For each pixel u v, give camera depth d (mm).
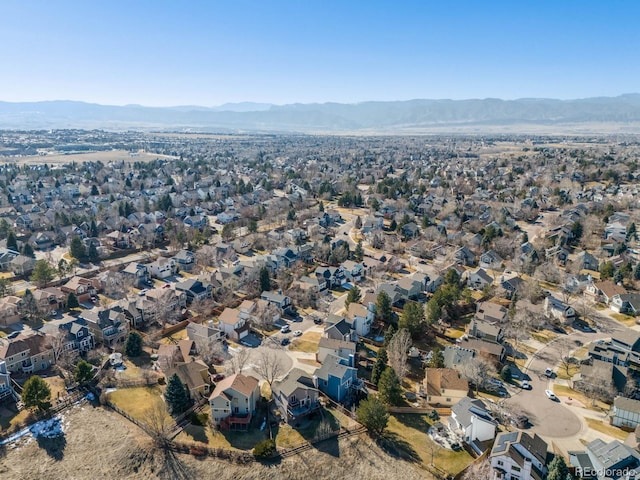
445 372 69688
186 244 137500
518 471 51781
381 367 70875
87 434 60219
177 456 56875
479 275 111000
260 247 139500
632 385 70188
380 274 113312
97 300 99438
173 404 62406
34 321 88312
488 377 73625
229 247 129750
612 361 76188
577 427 62438
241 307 93125
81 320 83625
